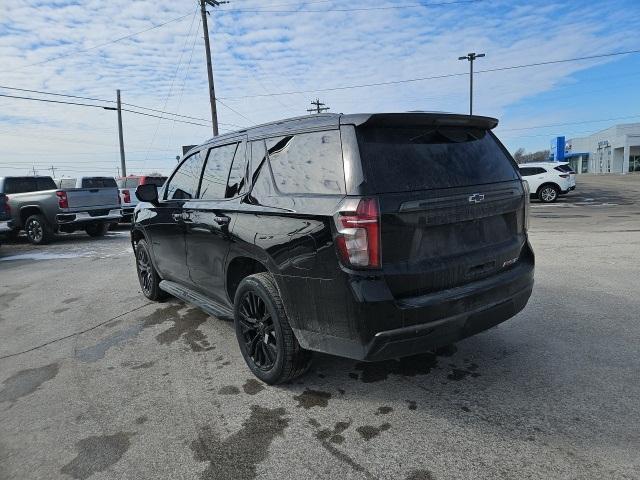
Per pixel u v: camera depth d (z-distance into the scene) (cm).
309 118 313
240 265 369
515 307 320
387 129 280
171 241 473
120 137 2975
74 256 1014
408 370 350
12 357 427
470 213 291
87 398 337
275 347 326
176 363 390
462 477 231
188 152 474
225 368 375
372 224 251
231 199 364
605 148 6331
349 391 324
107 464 259
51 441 285
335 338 275
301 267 284
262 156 341
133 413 312
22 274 833
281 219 300
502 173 327
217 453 263
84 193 1230
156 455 264
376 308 252
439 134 302
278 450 262
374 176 261
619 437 255
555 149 5619
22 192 1324
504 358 360
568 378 323
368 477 235
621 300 486
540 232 1035
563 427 267
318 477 237
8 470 259
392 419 286
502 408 291
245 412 305
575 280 573
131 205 1519
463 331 286
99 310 562
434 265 272
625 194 2125
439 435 267
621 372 328
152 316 523
